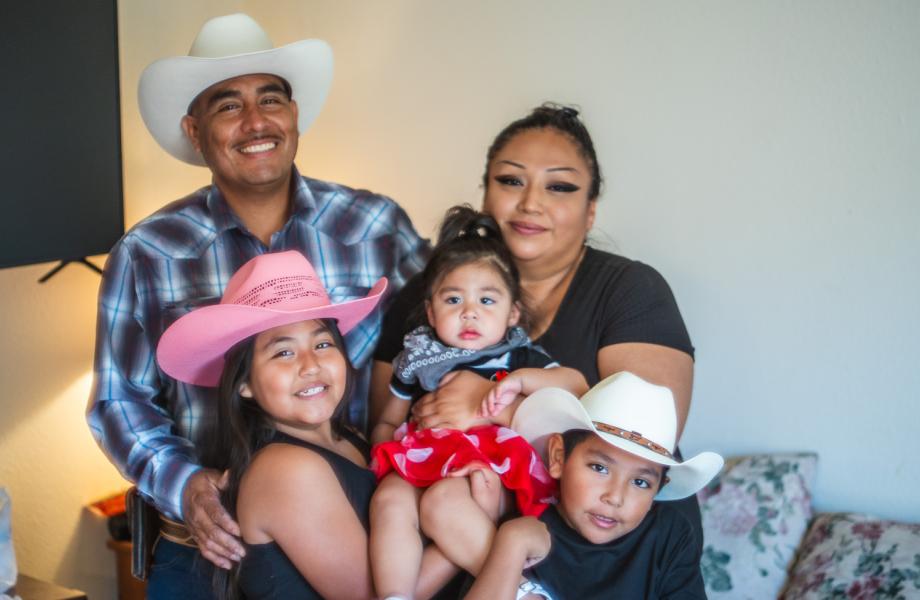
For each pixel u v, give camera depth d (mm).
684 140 2779
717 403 2828
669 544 1765
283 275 1807
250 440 1773
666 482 1806
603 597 1699
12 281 3270
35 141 2789
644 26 2803
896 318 2521
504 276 1952
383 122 3414
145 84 2266
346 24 3436
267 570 1678
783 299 2682
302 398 1714
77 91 2877
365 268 2455
